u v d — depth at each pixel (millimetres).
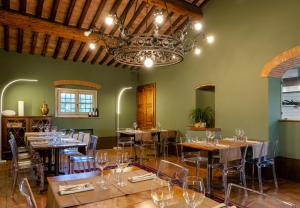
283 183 4223
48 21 5383
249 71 4883
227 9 5406
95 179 1916
